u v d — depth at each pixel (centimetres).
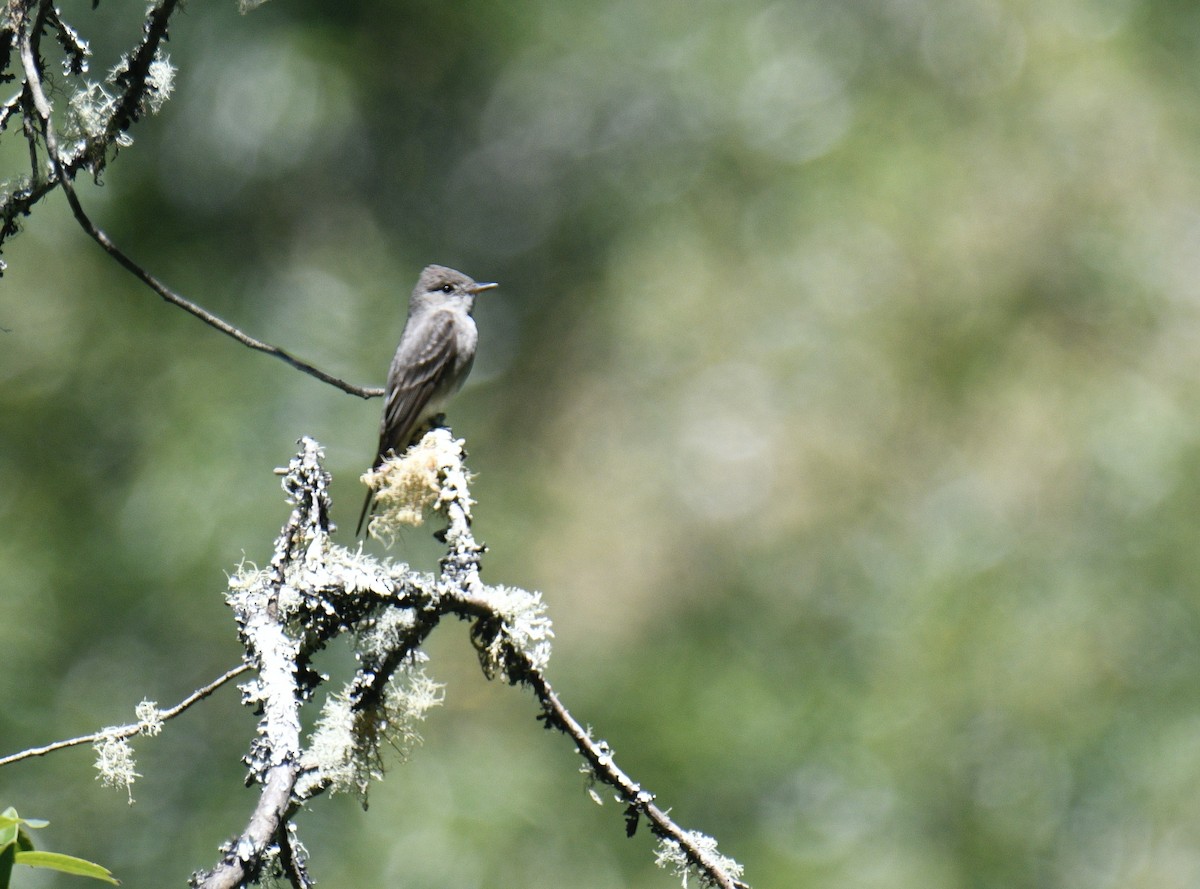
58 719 1248
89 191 1470
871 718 1259
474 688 1379
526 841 1216
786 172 1608
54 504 1368
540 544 1548
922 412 1483
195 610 1311
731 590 1451
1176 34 1584
